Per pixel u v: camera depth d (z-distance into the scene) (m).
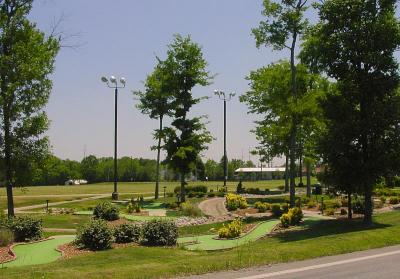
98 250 16.33
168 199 44.16
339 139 21.34
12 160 22.94
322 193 46.66
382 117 20.69
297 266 10.49
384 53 21.30
